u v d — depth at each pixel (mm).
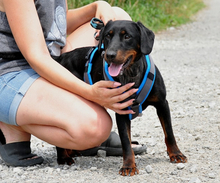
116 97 2801
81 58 3436
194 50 9211
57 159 3299
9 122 3068
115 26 3029
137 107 3016
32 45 2947
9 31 3070
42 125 3020
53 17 3295
